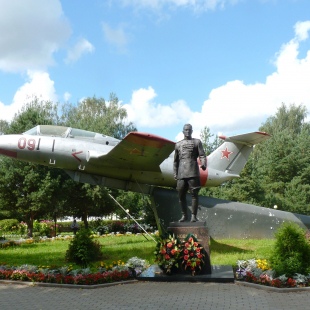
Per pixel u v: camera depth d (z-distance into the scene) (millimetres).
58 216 27406
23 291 7602
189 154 9359
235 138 15781
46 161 14469
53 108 40125
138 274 8617
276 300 6434
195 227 8875
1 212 28844
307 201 28156
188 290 7352
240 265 8672
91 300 6734
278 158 31297
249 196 25609
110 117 44375
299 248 7895
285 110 53594
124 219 34094
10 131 24875
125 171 14531
